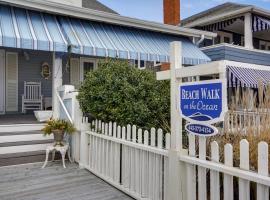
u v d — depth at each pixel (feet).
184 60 43.57
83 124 26.43
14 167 26.71
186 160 14.61
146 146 17.94
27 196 19.31
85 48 34.35
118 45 38.14
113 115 23.09
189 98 14.49
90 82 25.77
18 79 45.19
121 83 23.73
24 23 33.06
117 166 21.31
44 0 34.01
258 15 59.26
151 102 23.80
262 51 58.13
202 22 65.16
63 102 31.86
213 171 13.37
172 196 15.31
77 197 19.27
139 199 18.63
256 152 13.71
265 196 11.10
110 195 19.75
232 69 47.62
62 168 26.45
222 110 12.71
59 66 34.58
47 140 30.60
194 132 14.29
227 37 71.20
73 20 38.19
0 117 39.01
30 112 45.19
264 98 17.61
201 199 14.07
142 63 47.37
